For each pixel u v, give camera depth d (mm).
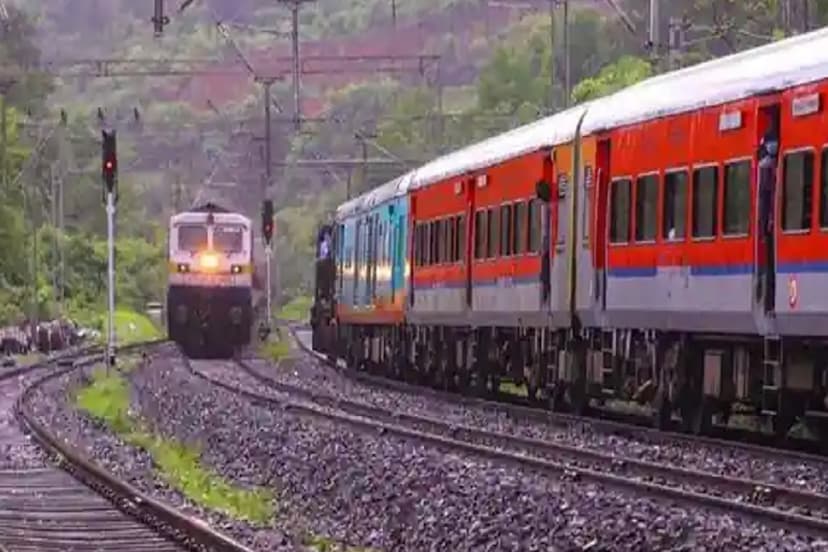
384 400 121688
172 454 82750
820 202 65938
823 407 70062
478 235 117438
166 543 52125
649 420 95125
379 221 156375
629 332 88375
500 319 111375
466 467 67375
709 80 78188
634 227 86000
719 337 77688
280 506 62625
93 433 96188
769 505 55219
